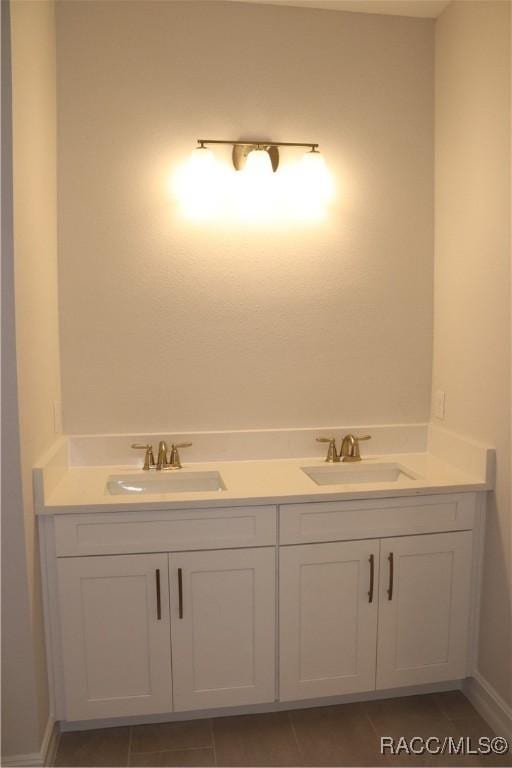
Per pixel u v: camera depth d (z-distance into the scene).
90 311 2.40
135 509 2.01
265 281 2.49
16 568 1.85
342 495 2.11
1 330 1.76
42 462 2.02
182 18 2.36
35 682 1.91
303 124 2.46
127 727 2.17
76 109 2.33
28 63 1.89
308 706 2.27
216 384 2.50
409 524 2.19
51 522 2.01
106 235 2.38
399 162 2.53
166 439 2.47
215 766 1.98
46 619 2.05
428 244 2.57
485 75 2.14
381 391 2.60
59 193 2.34
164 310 2.44
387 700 2.32
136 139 2.37
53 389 2.27
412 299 2.58
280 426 2.56
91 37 2.32
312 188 2.45
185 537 2.06
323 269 2.52
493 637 2.19
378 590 2.20
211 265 2.45
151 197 2.39
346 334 2.56
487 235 2.16
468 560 2.25
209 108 2.40
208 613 2.11
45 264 2.15
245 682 2.16
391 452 2.62
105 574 2.04
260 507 2.08
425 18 2.50
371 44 2.47
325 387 2.57
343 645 2.20
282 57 2.43
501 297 2.10
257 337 2.50
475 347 2.27
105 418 2.45
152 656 2.10
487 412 2.21
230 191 2.43
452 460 2.42
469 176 2.27
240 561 2.10
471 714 2.24
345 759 2.02
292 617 2.15
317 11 2.43
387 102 2.50
